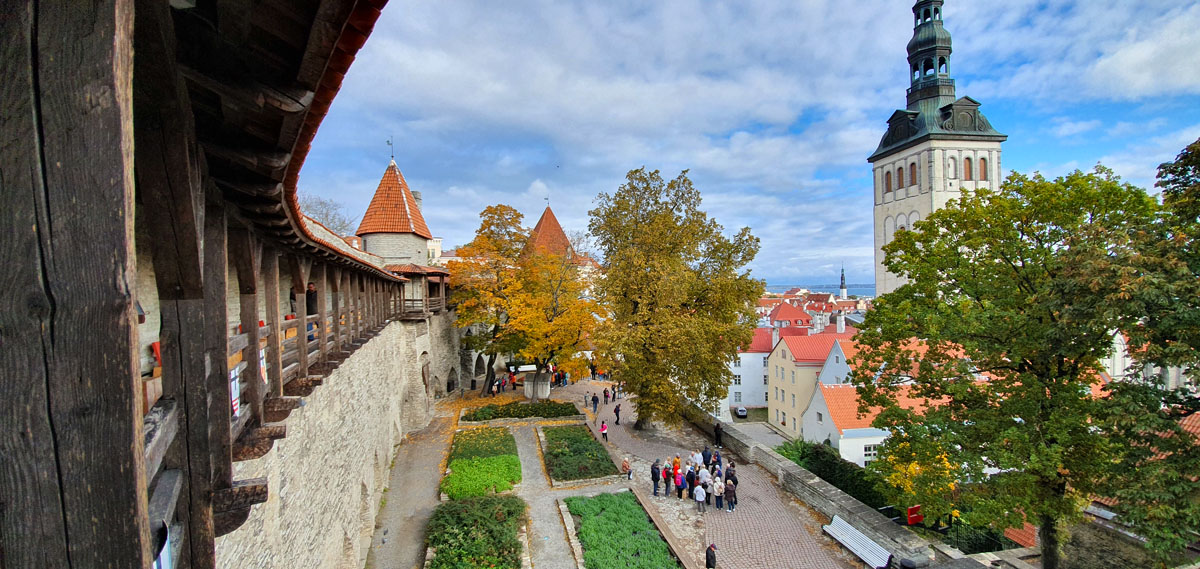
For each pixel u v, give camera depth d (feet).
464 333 117.50
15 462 4.77
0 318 4.58
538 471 62.44
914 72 149.38
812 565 44.62
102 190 4.74
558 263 97.91
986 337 41.39
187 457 12.16
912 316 45.01
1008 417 40.47
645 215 82.94
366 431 46.01
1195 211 33.09
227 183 13.98
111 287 4.83
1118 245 33.12
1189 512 28.58
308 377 27.30
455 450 68.03
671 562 42.09
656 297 74.18
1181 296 29.40
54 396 4.77
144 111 8.48
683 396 77.66
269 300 23.09
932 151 136.46
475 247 93.86
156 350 21.66
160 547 9.12
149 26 6.86
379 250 97.45
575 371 87.86
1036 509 38.17
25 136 4.53
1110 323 32.60
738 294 79.15
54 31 4.54
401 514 51.44
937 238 49.42
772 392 140.77
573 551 43.78
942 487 40.14
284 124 10.27
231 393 16.30
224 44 8.44
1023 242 43.06
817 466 62.95
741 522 51.85
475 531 44.86
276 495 22.30
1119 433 34.91
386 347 61.82
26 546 4.90
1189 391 33.60
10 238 4.56
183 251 10.86
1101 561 49.60
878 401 47.11
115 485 5.01
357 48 8.48
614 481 59.47
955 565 40.04
